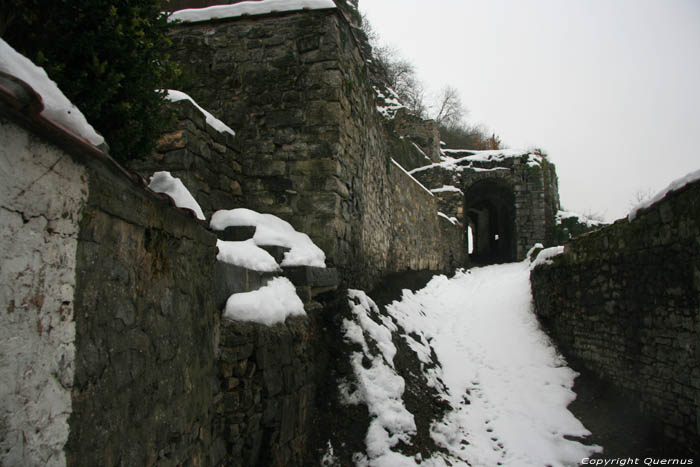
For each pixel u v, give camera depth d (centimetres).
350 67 643
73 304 147
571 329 751
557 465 488
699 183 438
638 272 555
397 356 591
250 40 609
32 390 127
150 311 205
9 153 119
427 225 1454
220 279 324
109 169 166
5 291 119
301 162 570
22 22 251
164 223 221
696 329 445
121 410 176
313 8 594
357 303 586
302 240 531
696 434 443
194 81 521
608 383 625
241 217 499
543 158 2334
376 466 402
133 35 267
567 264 775
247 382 319
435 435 496
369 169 776
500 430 561
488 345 838
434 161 2398
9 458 118
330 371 482
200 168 483
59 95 142
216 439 291
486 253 2631
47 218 134
